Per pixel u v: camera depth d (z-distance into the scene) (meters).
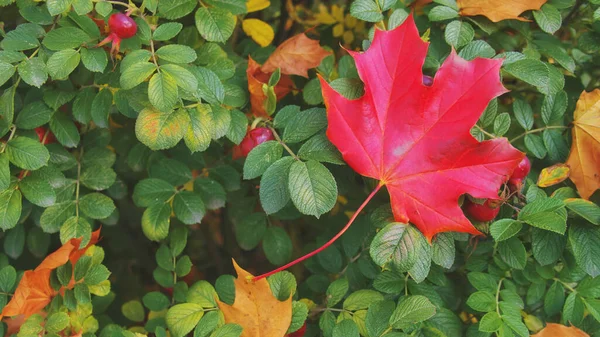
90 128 0.85
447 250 0.71
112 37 0.73
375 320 0.71
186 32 0.83
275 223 1.00
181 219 0.80
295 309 0.73
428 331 0.73
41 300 0.76
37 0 0.76
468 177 0.68
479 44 0.75
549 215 0.69
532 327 0.80
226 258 1.08
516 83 0.86
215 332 0.70
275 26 1.00
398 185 0.69
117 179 0.89
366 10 0.75
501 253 0.74
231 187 0.85
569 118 0.82
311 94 0.80
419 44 0.68
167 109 0.70
